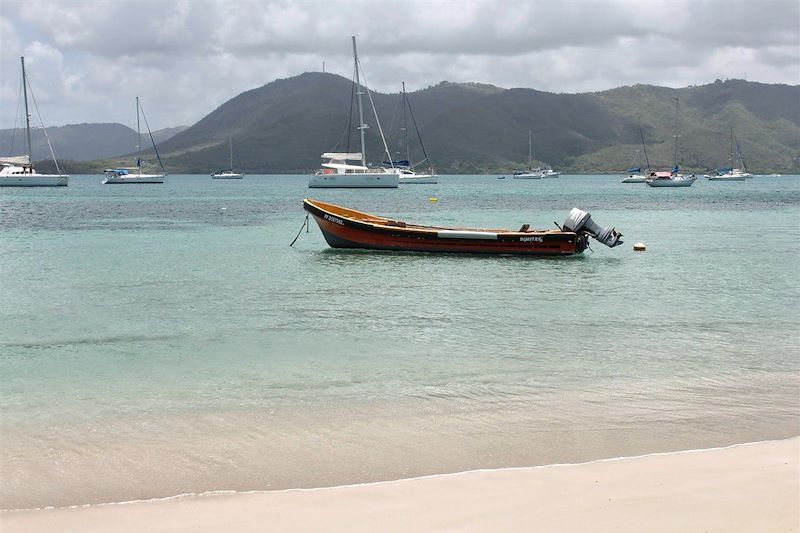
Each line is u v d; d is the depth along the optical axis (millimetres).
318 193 104562
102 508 7906
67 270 27094
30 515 7738
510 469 8898
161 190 122688
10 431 10344
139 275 26000
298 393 12141
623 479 8477
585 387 12508
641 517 7402
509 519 7422
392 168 125562
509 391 12273
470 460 9289
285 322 18156
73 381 12891
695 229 45500
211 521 7531
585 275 26375
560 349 15289
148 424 10633
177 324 17891
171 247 34938
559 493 8086
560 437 10133
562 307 20219
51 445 9820
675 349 15281
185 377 13133
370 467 9070
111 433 10266
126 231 43469
